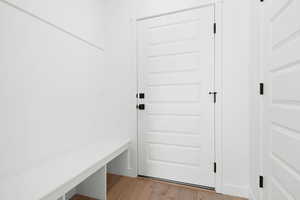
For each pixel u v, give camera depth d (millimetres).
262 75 1321
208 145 1814
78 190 1714
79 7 1827
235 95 1676
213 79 1792
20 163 1199
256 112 1420
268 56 1218
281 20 1026
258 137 1366
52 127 1479
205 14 1817
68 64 1679
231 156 1690
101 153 1621
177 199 1621
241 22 1650
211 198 1632
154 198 1642
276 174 1091
